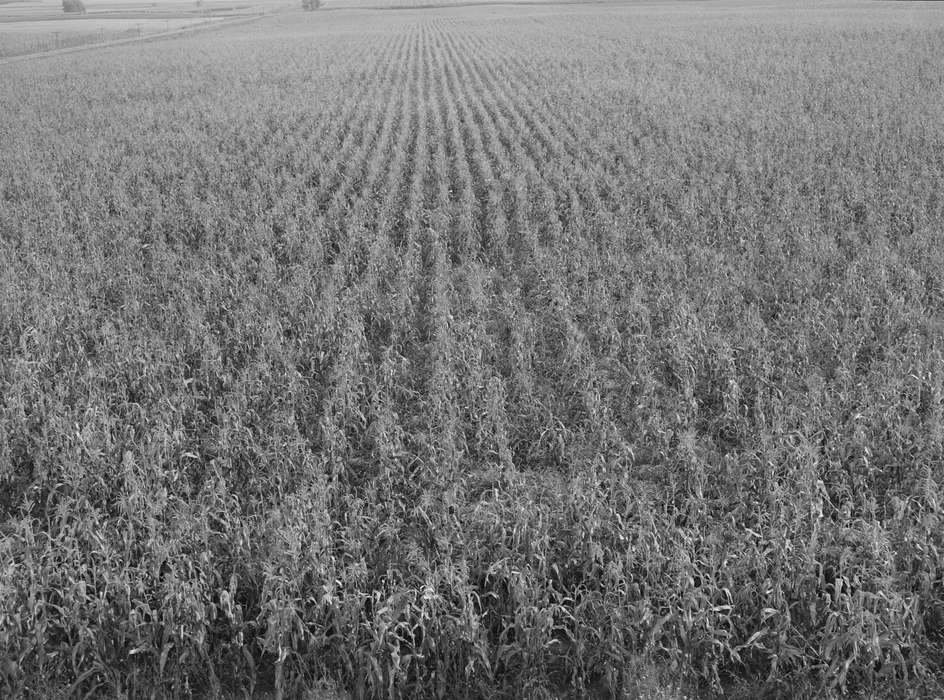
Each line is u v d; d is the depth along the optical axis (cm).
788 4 10312
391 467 1059
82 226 2133
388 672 786
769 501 968
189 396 1241
